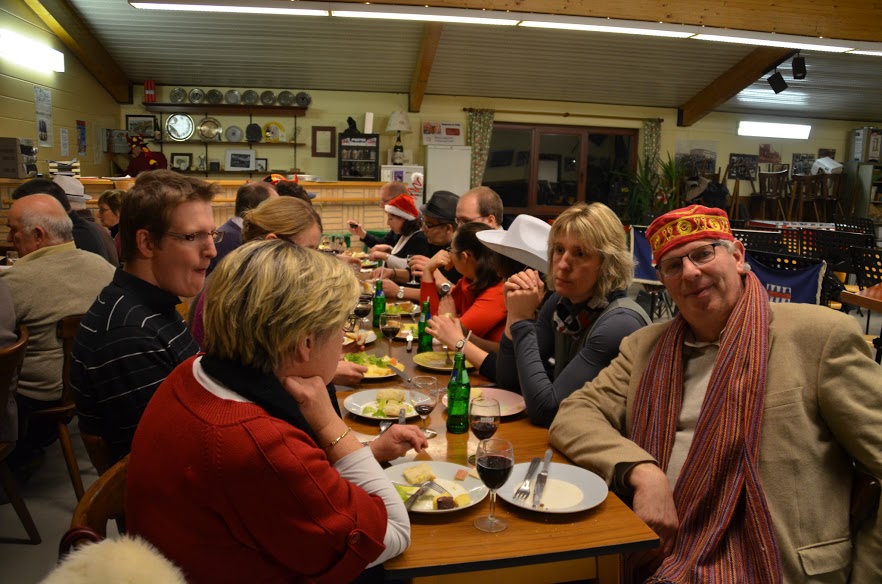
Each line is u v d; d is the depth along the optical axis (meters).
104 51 8.94
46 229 2.76
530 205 11.66
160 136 9.91
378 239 6.21
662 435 1.63
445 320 2.40
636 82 10.73
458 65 10.02
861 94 11.51
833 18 7.48
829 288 4.89
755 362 1.49
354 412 1.90
